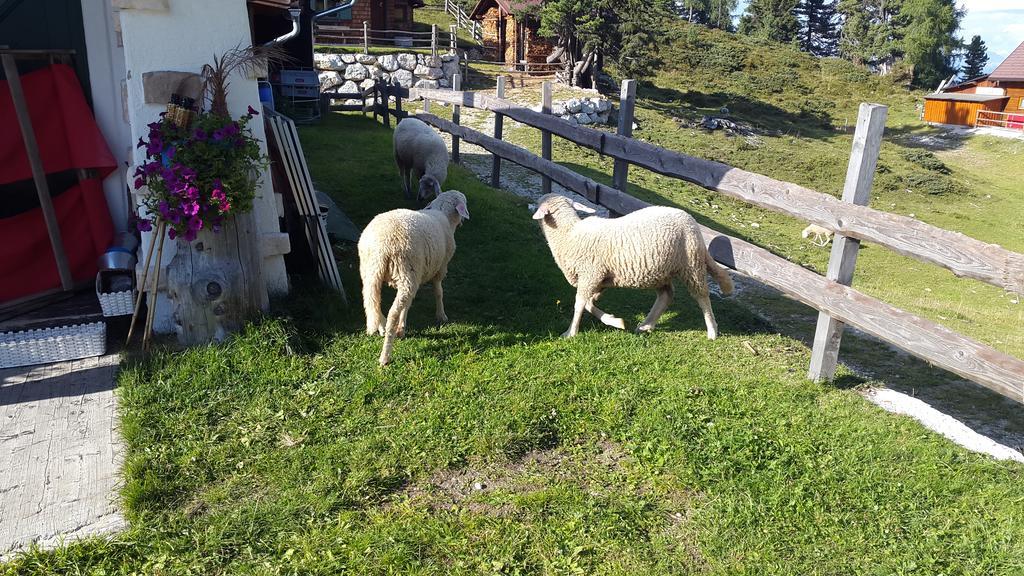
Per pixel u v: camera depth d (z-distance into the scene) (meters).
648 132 22.66
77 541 3.20
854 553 3.31
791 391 4.85
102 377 4.60
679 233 5.16
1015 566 3.21
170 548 3.16
